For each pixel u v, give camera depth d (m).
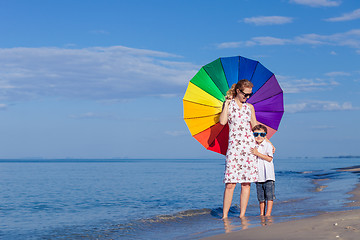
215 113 6.81
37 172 43.59
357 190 12.20
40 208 10.82
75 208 10.69
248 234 4.67
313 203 9.38
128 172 42.56
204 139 6.93
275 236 4.41
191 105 6.86
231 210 8.84
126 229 6.89
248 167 6.50
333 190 13.40
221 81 6.81
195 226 6.78
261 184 7.01
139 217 8.41
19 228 7.52
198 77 6.80
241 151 6.47
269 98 6.88
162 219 7.73
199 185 19.22
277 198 11.36
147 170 50.34
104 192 15.88
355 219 5.17
